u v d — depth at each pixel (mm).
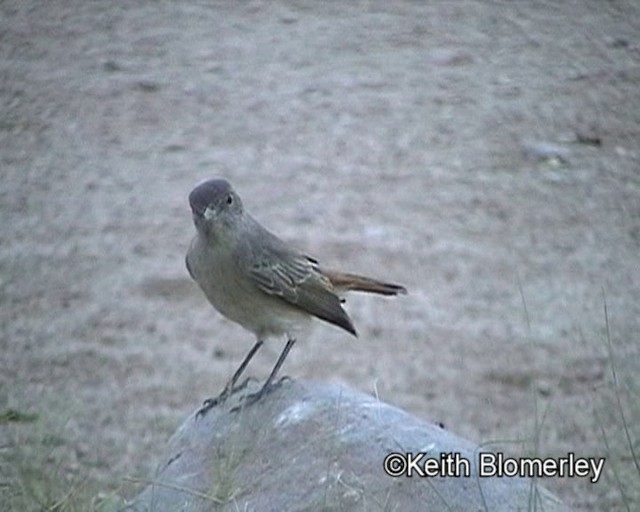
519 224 15977
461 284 14688
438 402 12641
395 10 22312
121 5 22688
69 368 13320
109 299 14531
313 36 21391
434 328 13891
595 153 17688
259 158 17688
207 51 20891
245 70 20234
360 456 8953
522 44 20969
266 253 9992
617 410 12188
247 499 8953
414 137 18172
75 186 17062
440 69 20172
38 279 14945
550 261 15164
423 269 14969
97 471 11461
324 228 15852
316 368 13234
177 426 12258
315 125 18531
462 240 15609
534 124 18469
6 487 10453
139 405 12672
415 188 16828
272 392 9625
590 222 16031
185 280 14844
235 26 21828
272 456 9141
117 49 21000
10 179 17266
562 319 14031
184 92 19578
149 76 20109
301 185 16922
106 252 15484
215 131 18453
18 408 12516
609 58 20469
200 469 9320
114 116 18906
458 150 17797
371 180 17031
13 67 20391
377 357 13398
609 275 14891
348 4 22625
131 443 12008
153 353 13570
